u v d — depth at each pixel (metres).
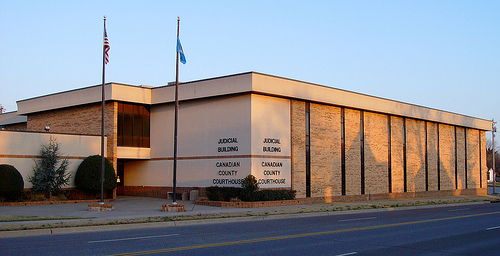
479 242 15.30
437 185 48.06
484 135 58.25
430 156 47.31
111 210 24.91
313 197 33.56
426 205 35.16
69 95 36.16
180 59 25.62
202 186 32.22
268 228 18.83
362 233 17.31
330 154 35.44
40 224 17.73
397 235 16.86
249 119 30.08
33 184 29.64
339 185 35.94
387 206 30.89
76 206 27.16
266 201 28.86
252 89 29.50
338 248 13.69
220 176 31.28
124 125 34.25
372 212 28.42
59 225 17.81
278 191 30.39
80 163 32.12
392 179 41.62
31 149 30.11
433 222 21.75
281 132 31.92
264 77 30.30
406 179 43.38
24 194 28.75
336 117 36.25
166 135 34.75
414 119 45.16
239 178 30.25
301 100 33.38
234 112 30.92
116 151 33.28
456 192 51.41
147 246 13.62
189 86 32.88
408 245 14.51
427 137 47.06
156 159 35.12
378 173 40.06
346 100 36.34
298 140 33.00
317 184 34.06
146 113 35.81
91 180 30.92
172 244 14.06
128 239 15.16
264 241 14.91
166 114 34.91
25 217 20.00
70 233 16.88
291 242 14.78
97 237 15.70
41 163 30.23
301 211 25.73
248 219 22.77
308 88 33.28
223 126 31.45
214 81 31.50
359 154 38.12
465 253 13.16
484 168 57.75
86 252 12.50
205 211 25.00
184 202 31.02
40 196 29.39
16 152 29.41
